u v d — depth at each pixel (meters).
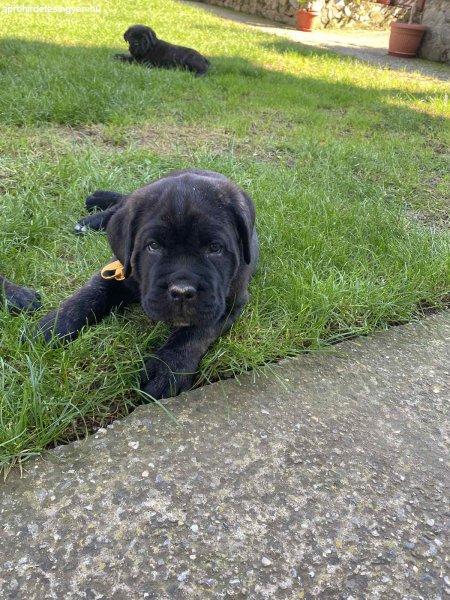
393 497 0.58
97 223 1.03
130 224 0.72
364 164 1.51
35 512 0.52
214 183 0.74
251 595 0.47
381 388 0.74
